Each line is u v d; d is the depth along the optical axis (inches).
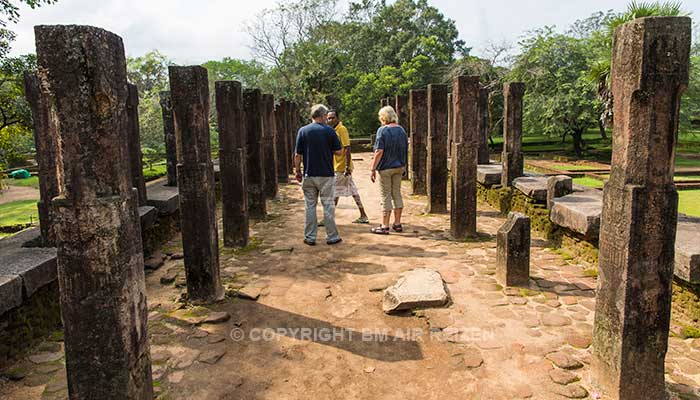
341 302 172.1
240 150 238.5
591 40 953.5
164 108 303.4
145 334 102.8
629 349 106.1
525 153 1079.0
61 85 85.6
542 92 973.8
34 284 141.0
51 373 128.0
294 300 174.1
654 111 98.0
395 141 260.8
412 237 259.3
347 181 291.3
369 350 137.5
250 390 118.9
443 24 1608.0
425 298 163.8
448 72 1235.9
